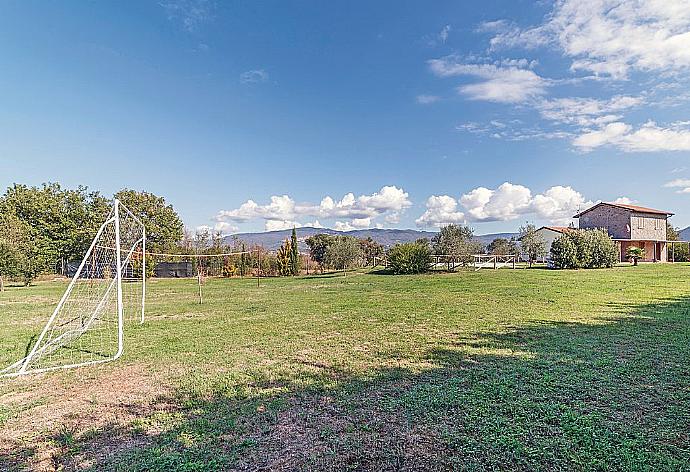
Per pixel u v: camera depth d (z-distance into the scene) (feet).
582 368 19.89
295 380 19.61
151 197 150.30
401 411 15.29
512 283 63.98
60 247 124.06
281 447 12.76
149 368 22.79
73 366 23.58
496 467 11.20
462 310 39.50
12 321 42.57
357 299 51.57
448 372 20.07
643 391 16.66
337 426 14.16
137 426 14.89
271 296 59.88
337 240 134.41
